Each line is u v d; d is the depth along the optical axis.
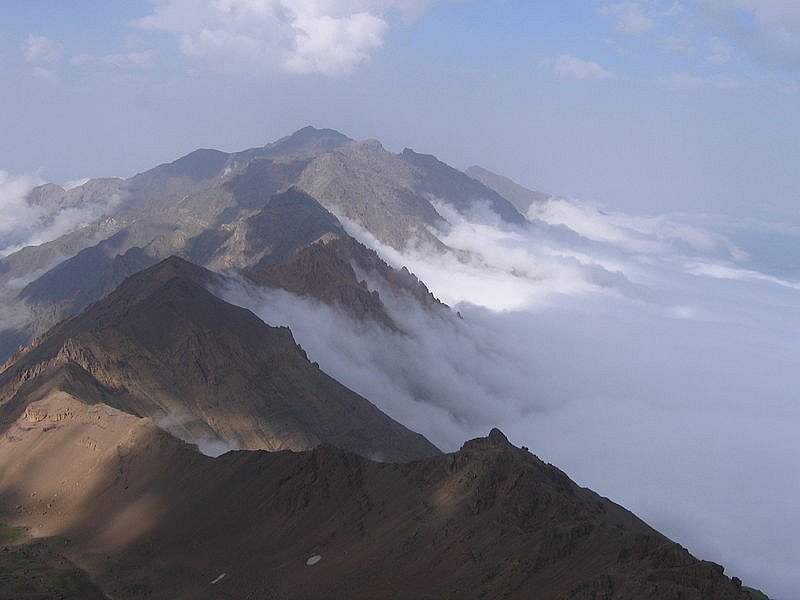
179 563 177.12
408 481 175.50
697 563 121.19
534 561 134.88
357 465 187.62
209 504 191.75
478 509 156.38
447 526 155.50
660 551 123.25
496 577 136.38
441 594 137.88
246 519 183.88
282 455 196.50
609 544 134.00
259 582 162.62
